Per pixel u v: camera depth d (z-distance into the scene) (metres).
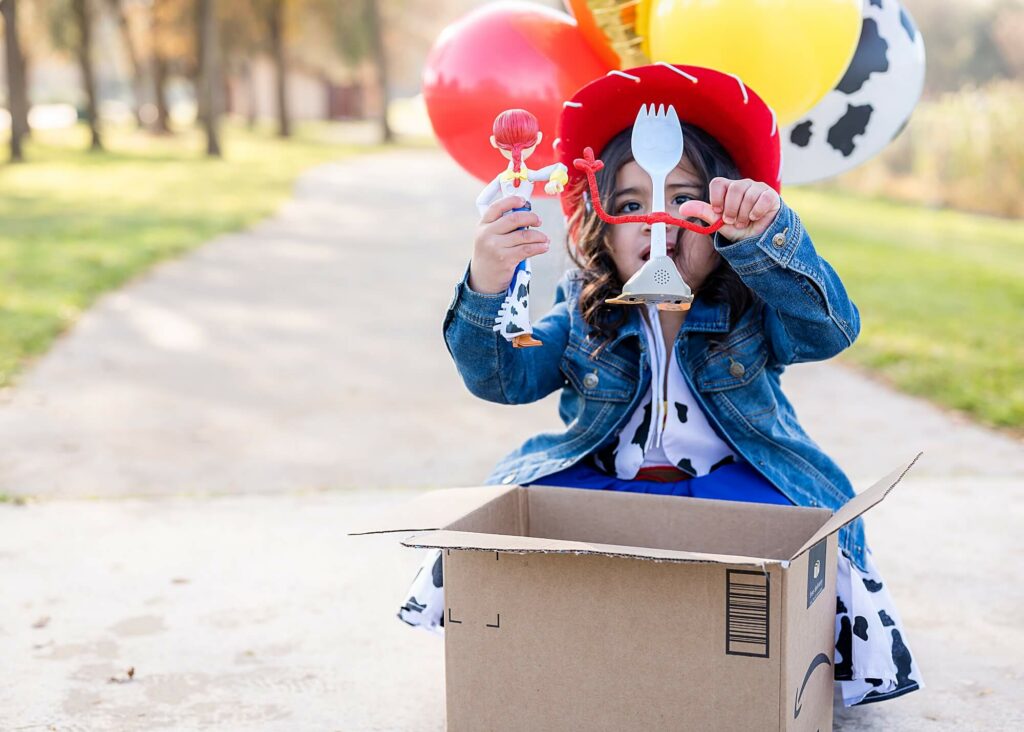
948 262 9.62
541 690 1.66
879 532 3.22
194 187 16.97
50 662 2.40
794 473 2.09
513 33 2.40
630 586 1.58
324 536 3.23
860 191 17.41
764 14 2.08
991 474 3.87
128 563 3.01
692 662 1.57
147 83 38.62
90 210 13.46
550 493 1.97
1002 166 14.23
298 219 13.27
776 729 1.54
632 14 2.29
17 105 21.61
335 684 2.30
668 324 2.12
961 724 2.11
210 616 2.65
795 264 1.81
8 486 3.76
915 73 2.43
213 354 6.09
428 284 8.65
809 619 1.65
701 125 2.02
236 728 2.12
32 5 25.39
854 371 5.70
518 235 1.78
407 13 40.62
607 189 2.02
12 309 7.00
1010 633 2.53
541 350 2.12
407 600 2.10
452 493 1.91
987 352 5.95
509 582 1.66
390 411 4.89
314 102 49.41
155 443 4.35
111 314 7.20
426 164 23.94
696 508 1.88
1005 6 21.17
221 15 29.95
